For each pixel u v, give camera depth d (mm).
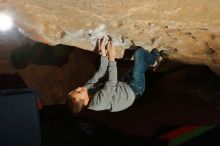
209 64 4340
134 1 2807
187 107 5840
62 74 5965
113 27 3320
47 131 4797
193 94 6098
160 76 6402
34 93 2912
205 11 2865
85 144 4719
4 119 2744
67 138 4738
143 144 4828
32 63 5816
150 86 6465
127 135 5082
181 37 3467
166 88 6355
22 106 2816
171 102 6035
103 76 3586
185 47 3713
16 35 5348
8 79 5500
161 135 5008
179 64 5516
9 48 5504
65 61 6066
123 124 5508
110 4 2895
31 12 3238
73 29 3430
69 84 5938
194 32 3289
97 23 3273
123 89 3430
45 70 5871
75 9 3068
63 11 3146
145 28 3309
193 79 6105
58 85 5863
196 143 4375
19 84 5496
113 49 3453
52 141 4617
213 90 5922
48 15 3275
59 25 3414
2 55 5523
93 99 3307
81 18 3223
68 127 4996
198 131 4590
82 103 3230
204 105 5863
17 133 2764
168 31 3348
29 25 3502
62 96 5797
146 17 3051
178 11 2896
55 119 5219
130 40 3613
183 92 6207
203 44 3551
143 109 5934
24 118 2801
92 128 5145
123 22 3205
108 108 3404
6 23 3398
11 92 2881
